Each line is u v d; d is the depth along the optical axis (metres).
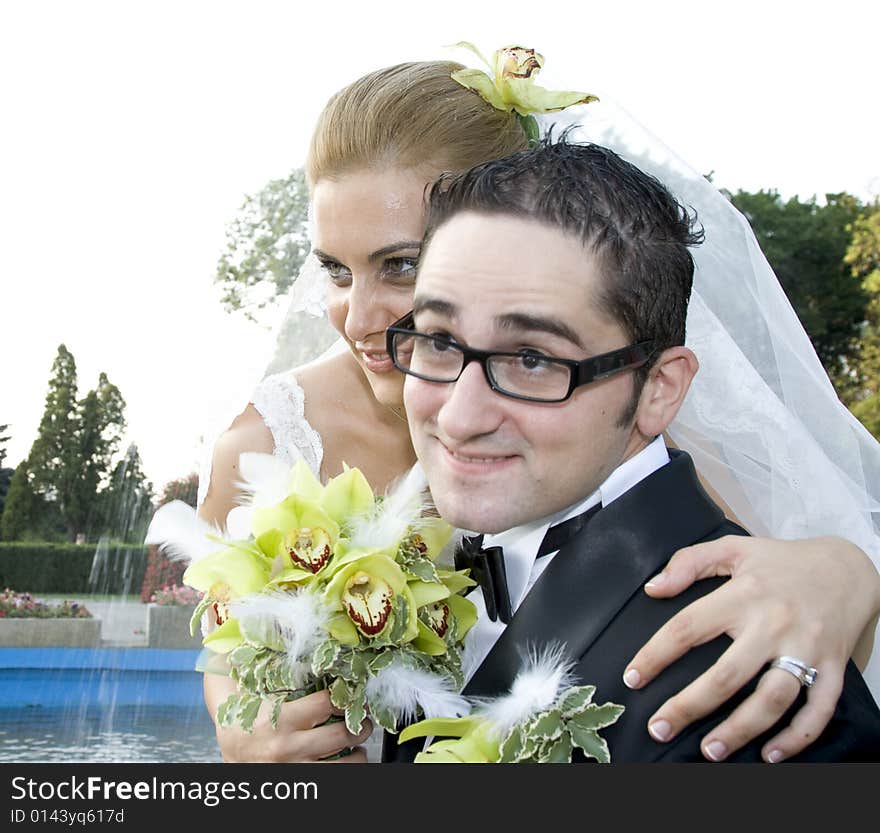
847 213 24.14
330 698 1.56
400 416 2.59
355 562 1.47
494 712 1.37
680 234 1.58
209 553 1.62
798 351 2.47
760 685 1.36
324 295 2.83
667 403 1.56
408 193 2.03
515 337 1.41
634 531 1.51
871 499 2.50
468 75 2.13
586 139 2.51
